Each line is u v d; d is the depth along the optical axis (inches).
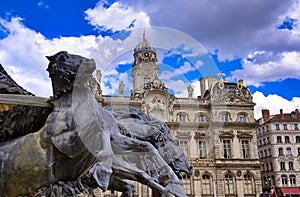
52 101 180.2
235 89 1857.8
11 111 192.4
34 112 189.3
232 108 1817.2
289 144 2773.1
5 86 213.9
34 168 177.2
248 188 1728.6
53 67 176.1
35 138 180.1
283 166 2728.8
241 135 1787.6
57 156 175.9
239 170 1734.7
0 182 182.1
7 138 192.2
